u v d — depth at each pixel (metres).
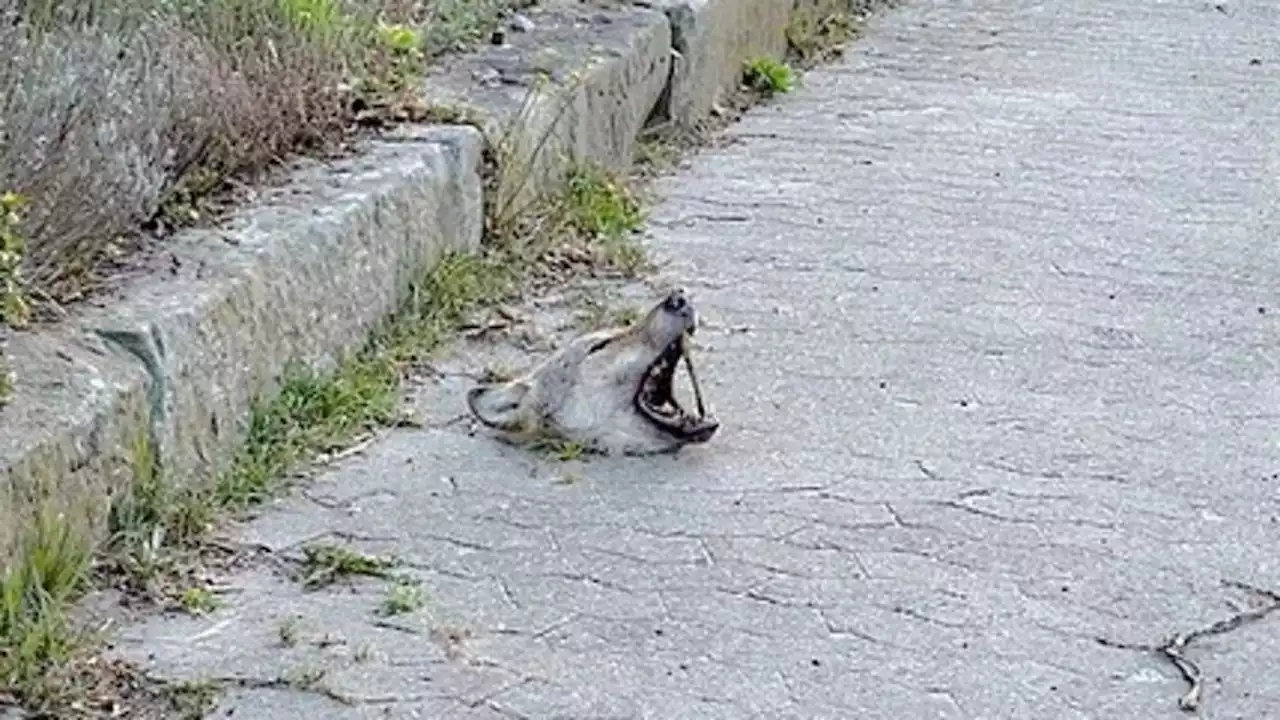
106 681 5.96
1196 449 7.82
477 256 9.34
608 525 7.07
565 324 8.88
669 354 7.64
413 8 10.78
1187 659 6.30
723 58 12.70
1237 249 10.29
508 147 9.61
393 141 9.09
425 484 7.32
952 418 8.04
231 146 8.37
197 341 7.05
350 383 7.93
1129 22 15.59
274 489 7.20
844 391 8.29
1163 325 9.16
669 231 10.31
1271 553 6.98
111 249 7.48
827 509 7.22
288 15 9.53
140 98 8.05
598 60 10.84
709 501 7.27
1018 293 9.52
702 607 6.54
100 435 6.48
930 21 15.52
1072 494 7.38
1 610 6.01
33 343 6.67
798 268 9.79
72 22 8.70
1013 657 6.29
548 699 5.98
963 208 10.83
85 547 6.41
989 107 13.02
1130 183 11.38
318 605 6.46
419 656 6.19
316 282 7.91
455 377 8.26
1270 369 8.68
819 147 12.00
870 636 6.38
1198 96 13.43
